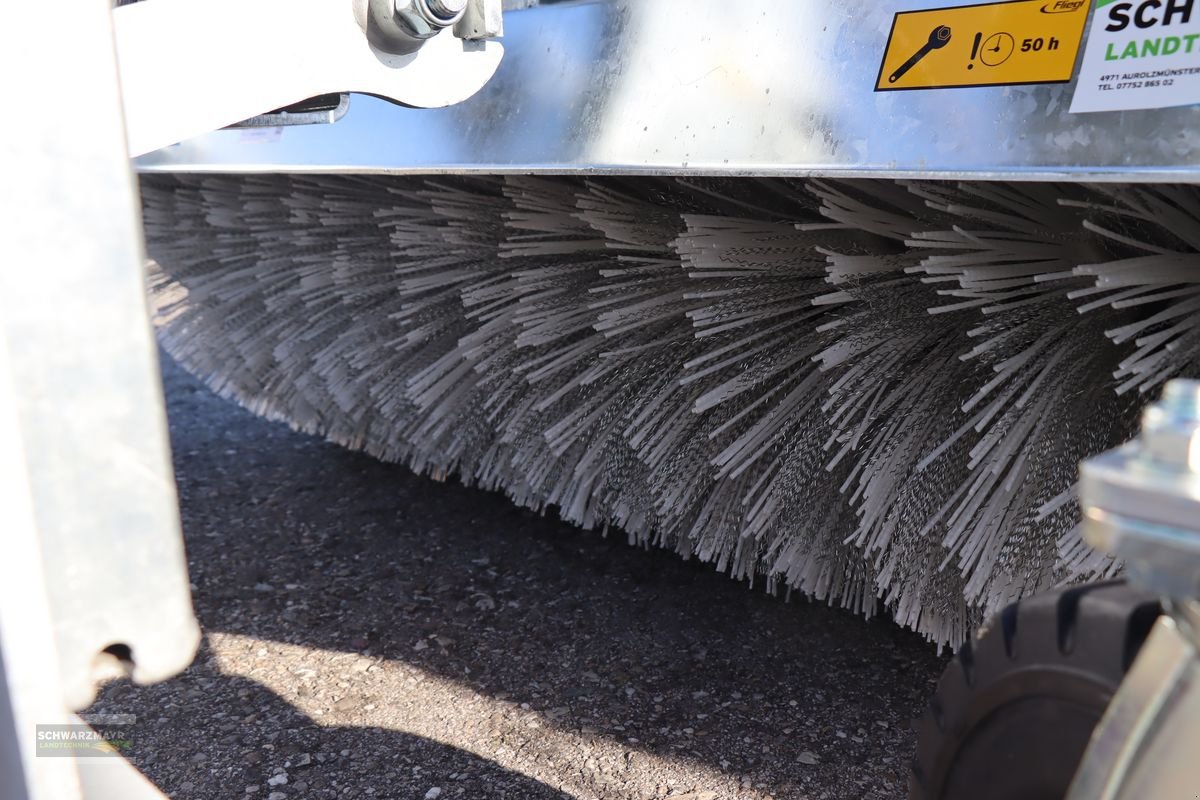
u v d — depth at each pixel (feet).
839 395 3.98
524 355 5.16
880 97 3.01
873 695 4.36
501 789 3.77
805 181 3.83
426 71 3.18
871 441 4.09
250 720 4.29
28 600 1.74
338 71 2.98
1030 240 3.47
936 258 3.36
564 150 3.82
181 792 3.81
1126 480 1.44
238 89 2.77
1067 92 2.63
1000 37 2.77
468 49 3.28
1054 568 3.43
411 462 6.34
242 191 6.27
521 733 4.13
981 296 3.51
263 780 3.87
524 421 5.23
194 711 4.37
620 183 4.53
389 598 5.41
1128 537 1.46
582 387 4.99
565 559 5.84
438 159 4.22
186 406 9.16
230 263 6.73
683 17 3.53
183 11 2.65
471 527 6.34
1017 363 3.40
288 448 7.97
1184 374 3.22
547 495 5.44
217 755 4.04
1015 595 3.53
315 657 4.82
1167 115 2.45
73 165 1.76
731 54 3.38
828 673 4.55
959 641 3.95
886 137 2.98
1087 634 1.88
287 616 5.25
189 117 2.70
